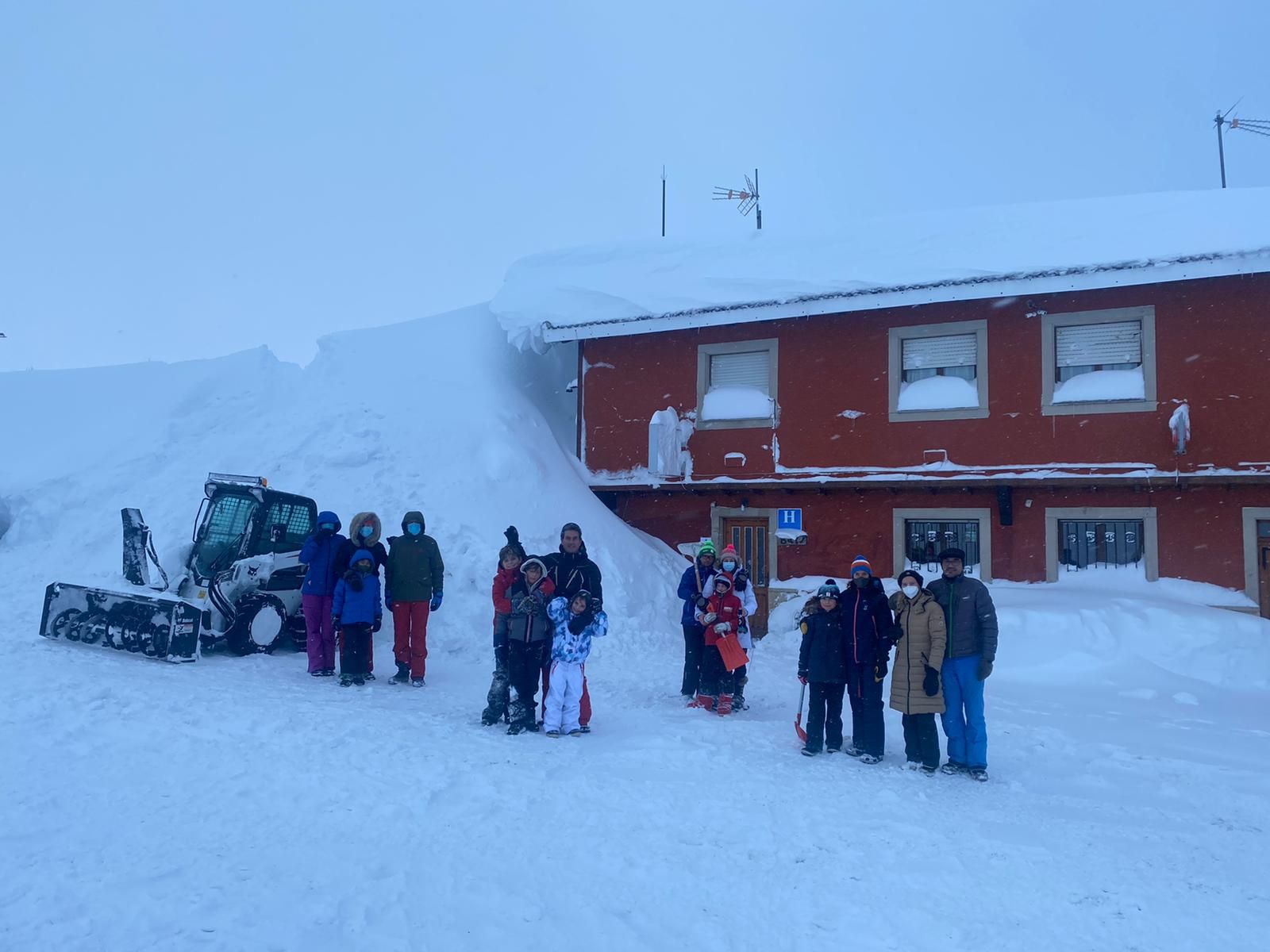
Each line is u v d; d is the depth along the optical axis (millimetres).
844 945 4141
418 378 17672
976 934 4277
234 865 4684
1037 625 12883
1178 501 14094
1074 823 6035
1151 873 5141
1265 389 13492
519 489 15469
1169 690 11336
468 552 13609
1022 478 14617
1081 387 14555
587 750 7465
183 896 4277
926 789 6797
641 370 17875
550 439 18109
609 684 11000
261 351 18938
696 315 16812
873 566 15969
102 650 10352
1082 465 14414
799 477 16266
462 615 12750
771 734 8555
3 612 11648
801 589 16406
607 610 13914
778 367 16688
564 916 4328
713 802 6109
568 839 5328
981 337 15188
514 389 18750
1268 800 6770
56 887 4289
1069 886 4887
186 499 14031
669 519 17703
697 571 10242
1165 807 6562
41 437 17125
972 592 7496
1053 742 8562
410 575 10242
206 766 6242
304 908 4242
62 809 5285
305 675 10156
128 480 14922
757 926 4309
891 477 15578
